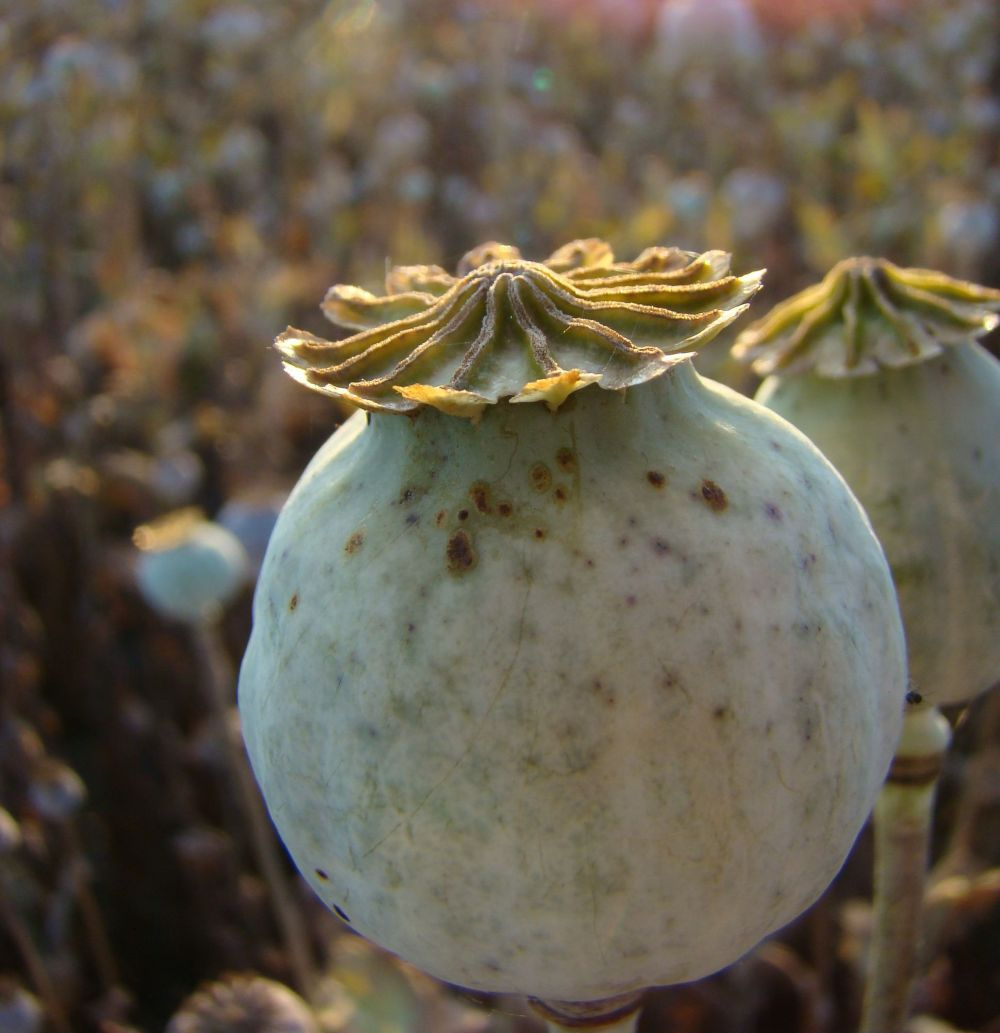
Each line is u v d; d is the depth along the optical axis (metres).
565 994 0.08
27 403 0.41
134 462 0.39
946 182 0.52
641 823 0.07
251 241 0.52
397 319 0.09
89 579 0.36
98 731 0.34
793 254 0.49
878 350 0.11
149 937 0.30
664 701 0.07
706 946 0.08
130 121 0.61
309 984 0.24
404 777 0.07
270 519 0.31
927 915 0.23
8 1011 0.23
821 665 0.07
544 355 0.07
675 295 0.08
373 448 0.08
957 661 0.11
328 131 0.65
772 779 0.07
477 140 0.62
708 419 0.08
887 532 0.11
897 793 0.12
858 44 0.74
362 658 0.07
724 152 0.58
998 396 0.11
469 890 0.07
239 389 0.45
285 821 0.08
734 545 0.07
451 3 0.86
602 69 0.72
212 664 0.26
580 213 0.51
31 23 0.70
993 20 0.72
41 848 0.29
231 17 0.70
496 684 0.07
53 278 0.53
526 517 0.07
